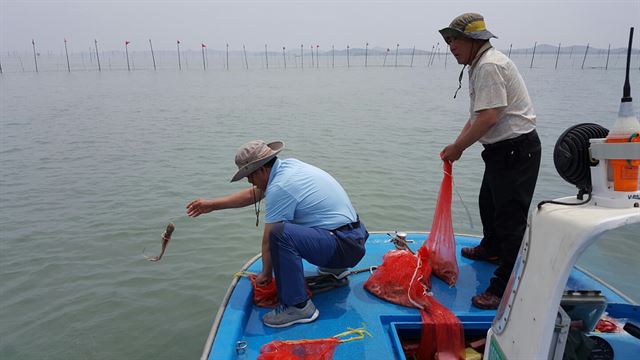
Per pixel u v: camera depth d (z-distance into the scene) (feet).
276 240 10.73
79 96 102.68
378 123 61.82
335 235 11.21
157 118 66.13
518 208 11.23
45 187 31.63
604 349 9.20
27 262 20.88
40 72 249.34
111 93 112.06
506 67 10.57
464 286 12.78
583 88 128.06
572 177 7.09
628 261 15.38
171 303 17.87
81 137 50.44
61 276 19.75
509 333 7.68
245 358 9.89
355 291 12.50
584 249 6.20
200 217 26.05
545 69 293.23
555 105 83.30
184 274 19.98
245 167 11.09
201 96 104.78
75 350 15.31
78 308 17.51
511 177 11.09
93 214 26.55
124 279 19.53
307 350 9.41
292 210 11.26
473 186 32.50
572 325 8.93
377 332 10.68
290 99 97.66
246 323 11.16
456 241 15.92
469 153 42.09
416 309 11.50
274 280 12.10
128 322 16.72
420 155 41.81
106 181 33.17
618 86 136.77
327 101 93.20
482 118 10.68
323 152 43.06
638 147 6.16
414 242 15.80
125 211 27.02
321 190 11.43
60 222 25.27
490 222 13.69
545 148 44.34
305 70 311.88
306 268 13.73
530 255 7.28
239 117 67.67
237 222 25.39
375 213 27.50
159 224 25.14
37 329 16.34
